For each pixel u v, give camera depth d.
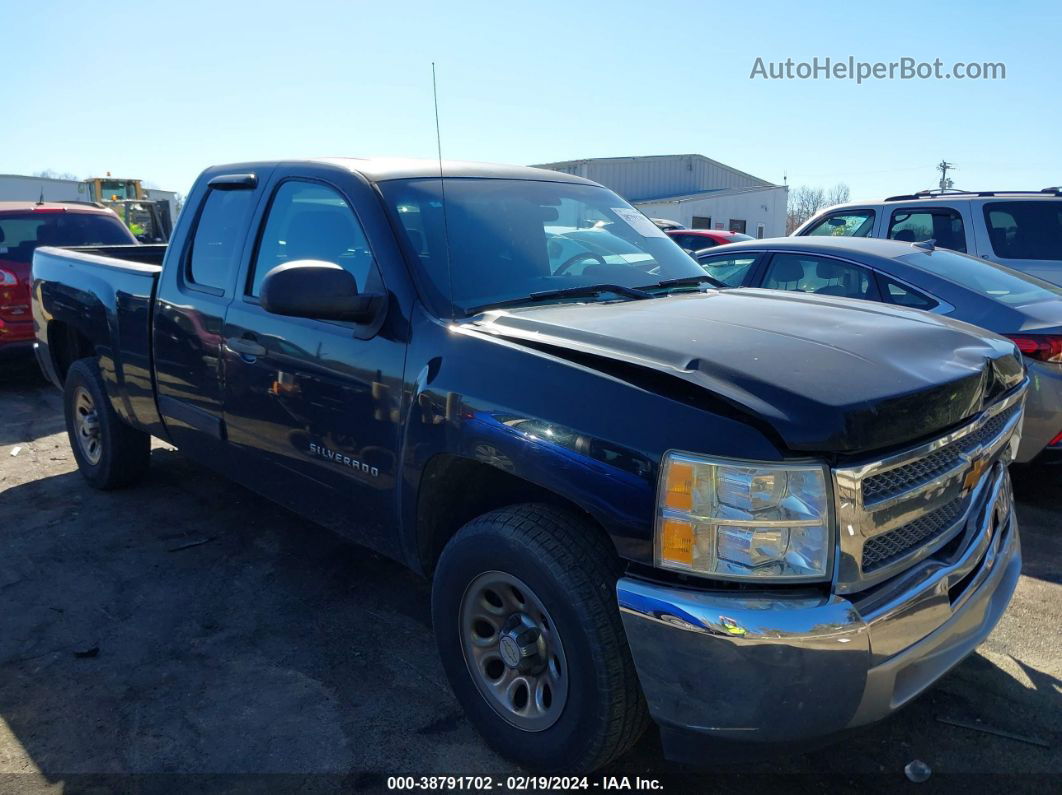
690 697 2.10
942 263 5.36
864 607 2.09
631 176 36.75
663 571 2.14
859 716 2.12
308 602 3.74
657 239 3.89
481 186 3.49
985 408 2.58
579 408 2.29
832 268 5.60
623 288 3.27
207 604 3.71
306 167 3.51
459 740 2.77
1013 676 3.13
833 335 2.55
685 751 2.20
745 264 6.12
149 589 3.85
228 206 3.88
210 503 4.93
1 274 7.89
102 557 4.19
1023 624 3.50
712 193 35.78
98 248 5.67
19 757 2.68
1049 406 4.46
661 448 2.11
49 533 4.50
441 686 3.09
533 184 3.73
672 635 2.08
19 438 6.54
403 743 2.76
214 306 3.73
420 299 2.87
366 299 2.88
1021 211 7.05
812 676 2.03
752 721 2.06
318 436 3.18
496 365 2.53
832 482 2.04
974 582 2.49
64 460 5.88
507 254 3.20
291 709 2.94
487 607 2.64
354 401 2.98
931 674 2.32
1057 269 6.72
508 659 2.54
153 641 3.40
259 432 3.53
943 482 2.35
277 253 3.52
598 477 2.21
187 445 4.16
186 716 2.90
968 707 2.94
